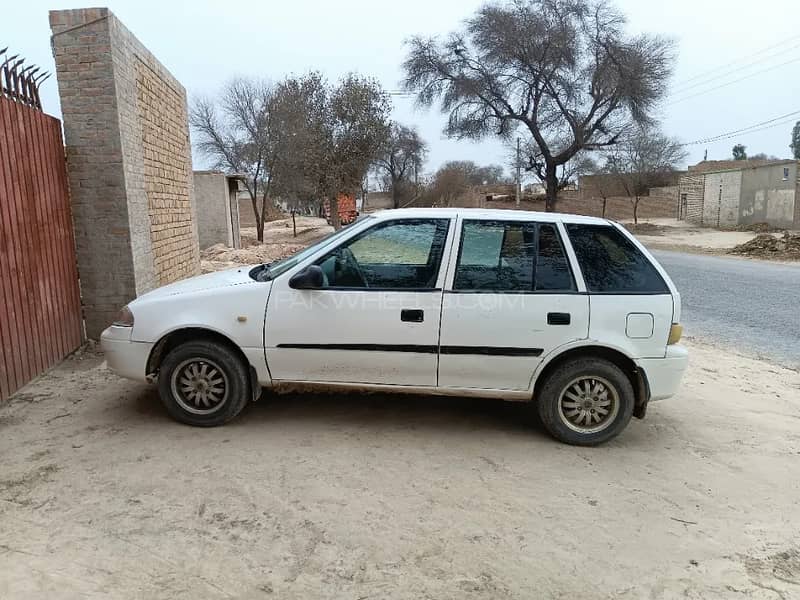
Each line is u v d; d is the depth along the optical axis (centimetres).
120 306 673
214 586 278
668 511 362
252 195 3347
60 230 618
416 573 294
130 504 344
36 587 271
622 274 450
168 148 884
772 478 411
